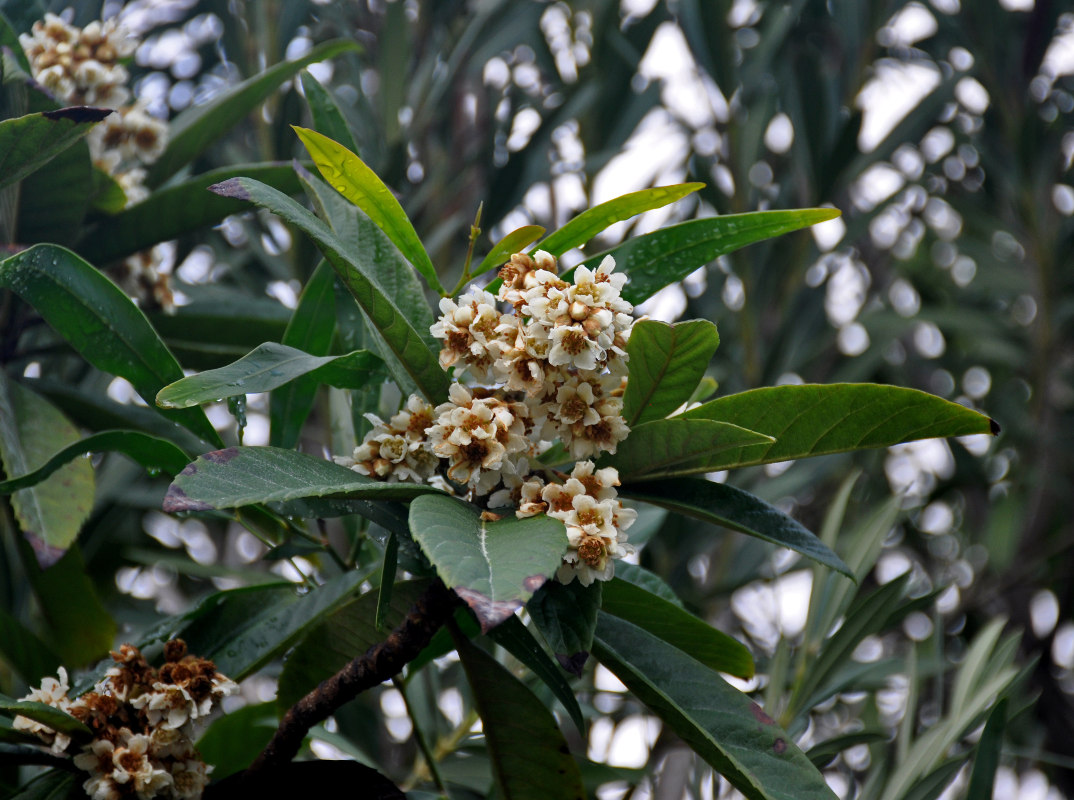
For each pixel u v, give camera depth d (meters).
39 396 1.18
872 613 1.21
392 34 1.73
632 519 0.99
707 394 1.14
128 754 1.03
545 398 1.00
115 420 1.28
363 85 1.87
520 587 0.92
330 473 0.99
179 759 1.04
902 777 1.20
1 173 1.13
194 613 1.11
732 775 1.00
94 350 1.09
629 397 1.02
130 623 1.53
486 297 1.01
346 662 1.12
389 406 1.19
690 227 1.06
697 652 1.11
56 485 1.15
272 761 1.05
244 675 1.11
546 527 0.96
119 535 1.66
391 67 1.72
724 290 1.83
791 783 1.00
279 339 1.30
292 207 1.00
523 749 1.06
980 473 1.87
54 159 1.18
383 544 1.07
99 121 1.11
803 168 1.73
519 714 1.05
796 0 1.79
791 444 1.02
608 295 0.99
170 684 1.04
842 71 1.91
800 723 1.23
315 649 1.11
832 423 1.00
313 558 1.30
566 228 1.05
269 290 1.81
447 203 1.78
